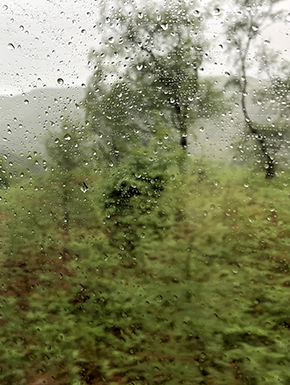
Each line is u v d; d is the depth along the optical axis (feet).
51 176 10.10
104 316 5.88
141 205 8.66
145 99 10.22
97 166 9.81
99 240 7.95
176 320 5.44
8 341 5.75
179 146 9.42
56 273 7.20
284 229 6.97
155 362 4.78
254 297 5.56
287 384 4.01
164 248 7.20
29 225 8.75
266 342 4.69
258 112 8.82
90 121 10.19
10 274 7.20
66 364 5.08
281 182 8.16
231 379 4.23
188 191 8.59
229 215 7.62
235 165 8.82
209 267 6.44
